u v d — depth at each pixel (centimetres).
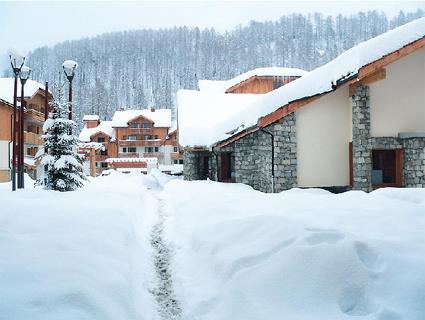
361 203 882
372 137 1359
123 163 4400
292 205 877
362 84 1360
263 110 1347
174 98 10138
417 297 402
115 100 9906
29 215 770
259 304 412
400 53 1275
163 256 688
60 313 360
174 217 1043
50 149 1454
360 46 1293
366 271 446
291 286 434
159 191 1914
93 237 614
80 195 1208
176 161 5466
